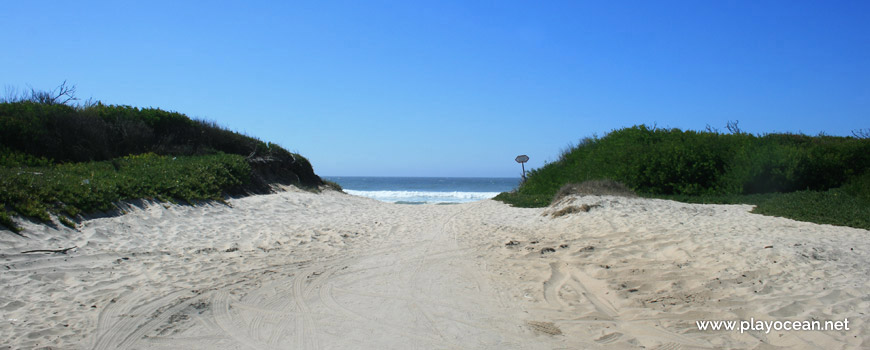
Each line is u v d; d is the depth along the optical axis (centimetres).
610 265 709
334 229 1112
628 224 1057
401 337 452
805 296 526
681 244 809
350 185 7925
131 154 1678
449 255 833
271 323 485
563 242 901
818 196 1334
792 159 1639
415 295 587
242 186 1573
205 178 1393
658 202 1354
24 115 1498
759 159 1658
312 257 798
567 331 468
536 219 1304
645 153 1883
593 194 1411
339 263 759
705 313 501
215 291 580
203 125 2142
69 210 870
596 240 908
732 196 1609
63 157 1495
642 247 819
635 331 464
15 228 742
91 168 1309
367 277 674
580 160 2273
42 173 1109
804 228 970
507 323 490
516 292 598
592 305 546
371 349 423
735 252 721
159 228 959
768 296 534
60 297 535
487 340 445
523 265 742
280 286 614
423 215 1458
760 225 1016
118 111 1908
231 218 1161
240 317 499
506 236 1033
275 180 1986
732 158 1764
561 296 582
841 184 1602
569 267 720
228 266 710
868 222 998
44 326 449
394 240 994
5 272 596
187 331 457
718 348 421
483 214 1461
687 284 598
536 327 479
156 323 472
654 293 573
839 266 637
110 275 633
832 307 493
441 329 473
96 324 463
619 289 593
